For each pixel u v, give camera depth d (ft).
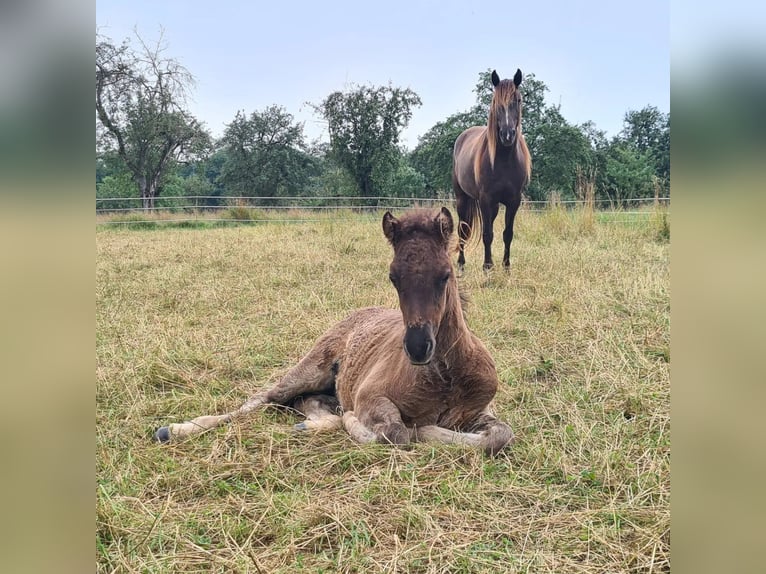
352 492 9.98
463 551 8.38
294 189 122.31
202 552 8.51
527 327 19.26
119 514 9.25
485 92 101.30
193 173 150.82
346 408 14.69
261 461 11.39
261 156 119.65
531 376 15.84
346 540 8.80
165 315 22.47
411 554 8.36
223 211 71.97
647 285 22.39
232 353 18.10
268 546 8.79
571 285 23.58
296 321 20.77
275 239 42.09
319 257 33.19
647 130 117.70
